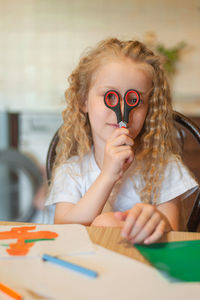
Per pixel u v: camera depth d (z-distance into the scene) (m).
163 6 3.05
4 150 2.90
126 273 0.48
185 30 3.06
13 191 2.90
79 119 1.10
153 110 1.01
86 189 1.05
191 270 0.50
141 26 3.09
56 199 1.01
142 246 0.59
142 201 1.00
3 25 3.12
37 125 2.95
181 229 1.02
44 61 3.14
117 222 0.76
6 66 3.16
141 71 0.93
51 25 3.12
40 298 0.42
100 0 3.08
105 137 0.94
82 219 0.84
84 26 3.12
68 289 0.44
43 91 3.15
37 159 2.94
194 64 3.07
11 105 3.07
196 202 1.03
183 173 1.02
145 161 1.02
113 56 0.95
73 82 1.09
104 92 0.93
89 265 0.51
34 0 3.09
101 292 0.43
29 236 0.63
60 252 0.56
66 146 1.11
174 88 3.05
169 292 0.43
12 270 0.49
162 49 3.02
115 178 0.85
